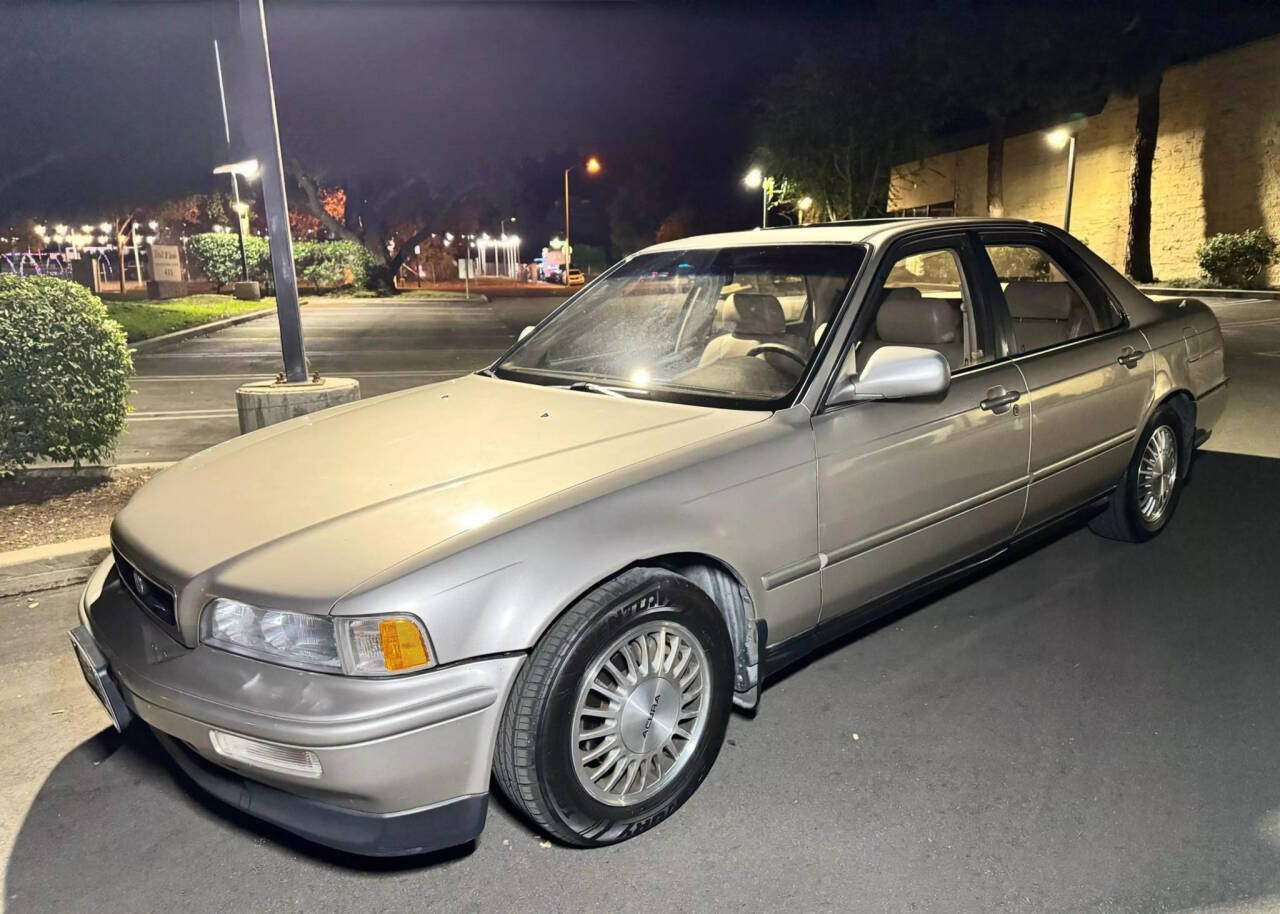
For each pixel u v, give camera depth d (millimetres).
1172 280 24141
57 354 5984
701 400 3240
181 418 9750
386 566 2299
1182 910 2354
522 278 76812
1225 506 5418
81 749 3258
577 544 2447
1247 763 2965
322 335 20906
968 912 2369
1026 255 4105
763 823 2744
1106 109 27812
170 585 2459
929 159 38719
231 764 2355
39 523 5445
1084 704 3338
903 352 3008
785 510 2916
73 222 44062
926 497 3344
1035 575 4488
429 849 2348
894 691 3477
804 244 3648
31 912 2473
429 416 3369
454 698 2270
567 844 2654
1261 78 22047
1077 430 3977
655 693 2650
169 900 2504
